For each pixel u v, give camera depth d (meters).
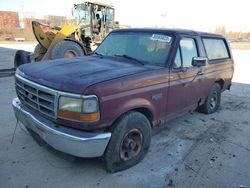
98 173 3.25
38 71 3.26
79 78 2.89
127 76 3.09
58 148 2.91
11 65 11.44
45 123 2.98
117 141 3.06
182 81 4.00
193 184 3.13
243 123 5.32
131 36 4.26
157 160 3.62
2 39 33.38
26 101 3.35
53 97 2.83
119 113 2.97
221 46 5.68
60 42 8.52
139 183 3.10
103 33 11.13
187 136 4.51
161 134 4.54
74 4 11.00
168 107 3.83
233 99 7.34
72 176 3.17
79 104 2.67
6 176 3.11
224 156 3.85
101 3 10.74
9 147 3.79
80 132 2.79
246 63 16.45
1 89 7.18
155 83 3.43
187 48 4.22
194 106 4.74
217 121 5.37
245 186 3.14
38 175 3.16
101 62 3.72
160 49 3.88
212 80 5.21
